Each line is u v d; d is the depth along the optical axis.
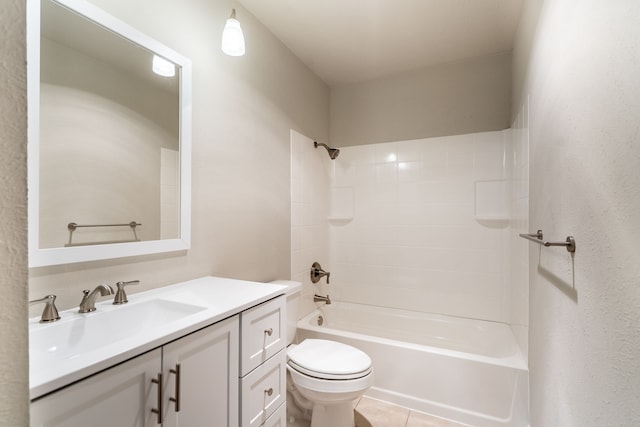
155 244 1.22
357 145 2.75
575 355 0.87
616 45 0.63
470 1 1.70
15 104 0.33
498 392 1.64
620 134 0.61
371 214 2.69
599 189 0.71
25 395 0.34
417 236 2.52
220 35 1.57
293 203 2.24
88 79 1.02
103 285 0.96
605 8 0.68
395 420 1.74
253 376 1.10
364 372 1.46
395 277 2.60
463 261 2.37
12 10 0.33
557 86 1.04
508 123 2.23
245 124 1.74
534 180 1.40
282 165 2.11
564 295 0.96
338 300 2.79
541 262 1.27
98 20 1.04
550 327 1.13
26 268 0.34
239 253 1.68
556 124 1.05
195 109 1.41
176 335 0.80
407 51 2.24
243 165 1.72
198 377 0.88
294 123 2.26
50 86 0.92
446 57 2.33
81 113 1.00
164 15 1.28
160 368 0.77
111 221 1.08
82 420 0.61
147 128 1.21
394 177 2.61
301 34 2.03
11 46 0.33
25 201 0.34
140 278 1.18
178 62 1.32
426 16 1.84
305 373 1.46
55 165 0.93
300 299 2.33
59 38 0.95
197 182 1.42
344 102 2.79
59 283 0.94
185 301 1.07
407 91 2.56
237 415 1.03
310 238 2.48
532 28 1.46
